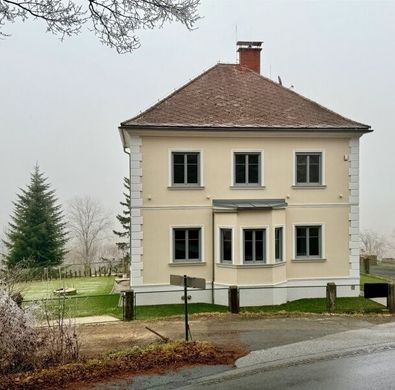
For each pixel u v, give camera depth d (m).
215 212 18.61
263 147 19.02
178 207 18.53
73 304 17.05
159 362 8.91
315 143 19.31
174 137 18.44
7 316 8.26
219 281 18.50
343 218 19.53
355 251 19.50
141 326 13.14
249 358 9.40
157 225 18.39
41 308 10.87
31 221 37.97
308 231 19.42
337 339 10.98
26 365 8.41
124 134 18.94
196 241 18.80
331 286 15.47
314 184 19.36
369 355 9.55
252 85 21.48
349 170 19.52
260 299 18.09
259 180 19.08
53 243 38.25
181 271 18.53
